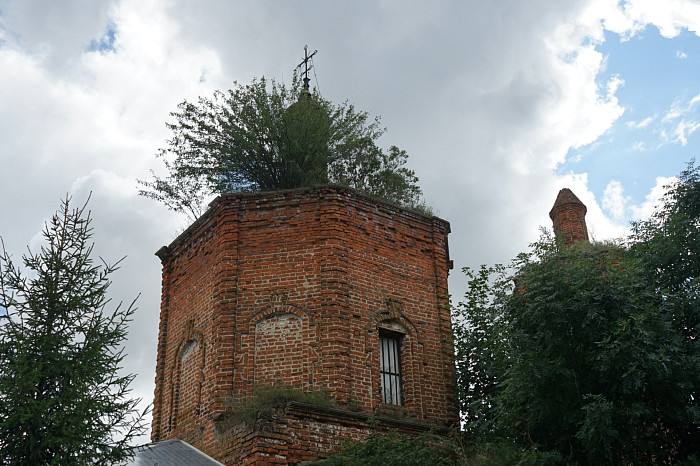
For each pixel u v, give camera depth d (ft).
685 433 51.29
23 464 34.35
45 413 35.73
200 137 75.15
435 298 67.00
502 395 51.29
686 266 61.41
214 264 64.18
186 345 65.62
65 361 36.88
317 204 63.82
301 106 74.18
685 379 48.32
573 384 50.08
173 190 74.54
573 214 89.04
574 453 49.57
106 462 36.91
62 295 38.81
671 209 66.18
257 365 59.06
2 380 34.78
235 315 60.64
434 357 64.23
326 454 52.70
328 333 58.75
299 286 61.05
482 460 51.26
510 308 54.80
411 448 49.49
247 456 50.85
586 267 53.47
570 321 51.31
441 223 70.23
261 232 63.57
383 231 65.92
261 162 73.15
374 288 63.00
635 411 46.44
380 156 80.23
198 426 58.75
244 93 74.79
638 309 51.49
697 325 54.39
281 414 52.65
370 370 59.62
